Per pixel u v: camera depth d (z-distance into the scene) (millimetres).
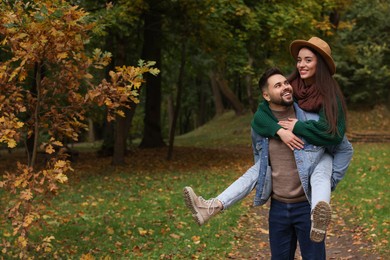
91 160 18531
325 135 3549
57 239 7156
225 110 40406
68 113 5641
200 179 13438
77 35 5332
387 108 29656
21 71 5223
